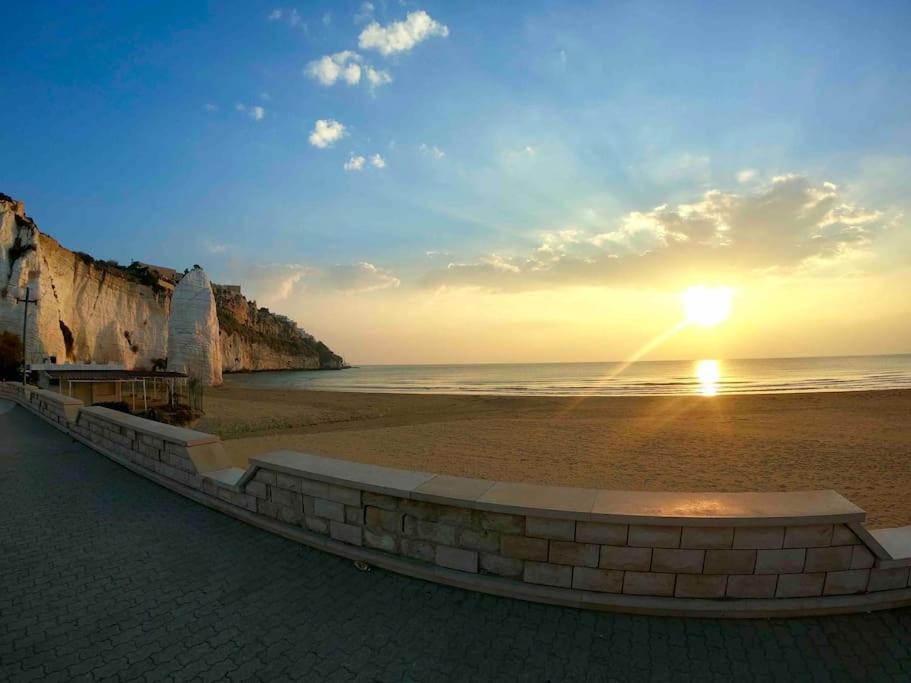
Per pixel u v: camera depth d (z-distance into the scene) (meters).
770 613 3.28
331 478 4.36
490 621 3.30
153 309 80.25
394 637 3.15
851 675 2.79
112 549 4.60
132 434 7.80
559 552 3.48
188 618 3.42
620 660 2.90
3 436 11.56
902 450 15.65
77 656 2.99
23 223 54.66
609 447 17.42
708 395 41.25
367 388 71.69
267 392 54.19
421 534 3.93
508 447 17.61
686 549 3.33
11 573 4.12
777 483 11.81
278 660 2.95
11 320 49.84
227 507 5.50
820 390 48.38
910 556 3.38
